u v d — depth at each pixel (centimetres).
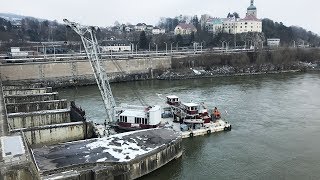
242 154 7731
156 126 8388
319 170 6912
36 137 7675
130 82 17812
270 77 19062
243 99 13112
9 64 15850
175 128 8912
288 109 11625
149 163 6600
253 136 8881
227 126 9300
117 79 17825
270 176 6681
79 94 14350
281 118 10525
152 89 15512
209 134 9012
